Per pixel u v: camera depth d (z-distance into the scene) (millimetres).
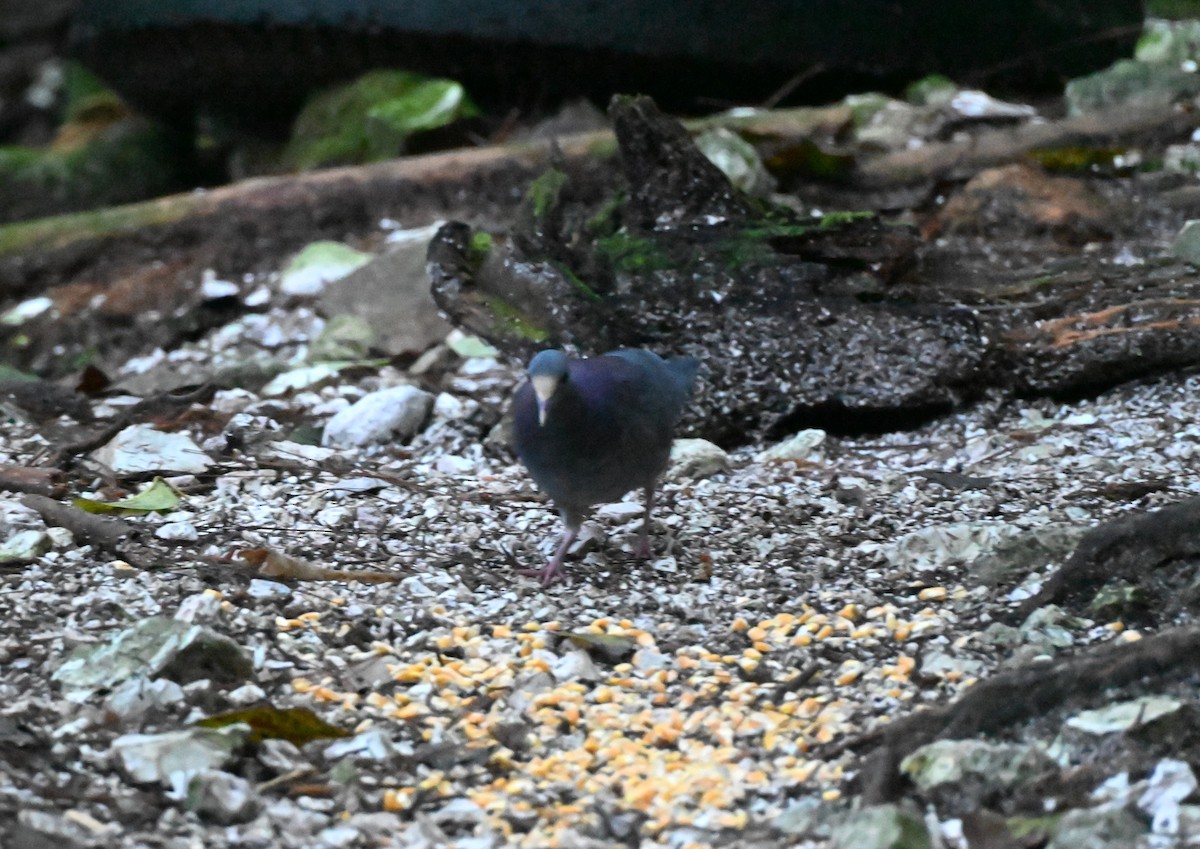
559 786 6219
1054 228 14117
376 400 11492
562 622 7770
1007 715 6242
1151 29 18172
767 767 6320
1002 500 9227
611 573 8484
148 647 6887
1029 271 12930
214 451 10594
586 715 6820
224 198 16188
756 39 17875
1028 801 5816
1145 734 5969
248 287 15352
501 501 9695
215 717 6383
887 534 8875
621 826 5895
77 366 14594
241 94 20203
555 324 11359
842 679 7027
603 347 11242
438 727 6652
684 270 11562
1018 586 7859
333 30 18609
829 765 6273
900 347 11102
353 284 14406
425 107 18125
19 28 29453
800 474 10086
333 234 16094
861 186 15625
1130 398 11117
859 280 11703
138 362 14391
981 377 11211
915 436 11000
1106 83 17000
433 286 11828
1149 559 7453
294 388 12461
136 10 19516
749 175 15266
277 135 20922
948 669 7016
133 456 10094
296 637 7406
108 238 15891
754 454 10844
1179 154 15438
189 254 15867
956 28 17984
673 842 5758
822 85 18344
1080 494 9156
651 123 12172
